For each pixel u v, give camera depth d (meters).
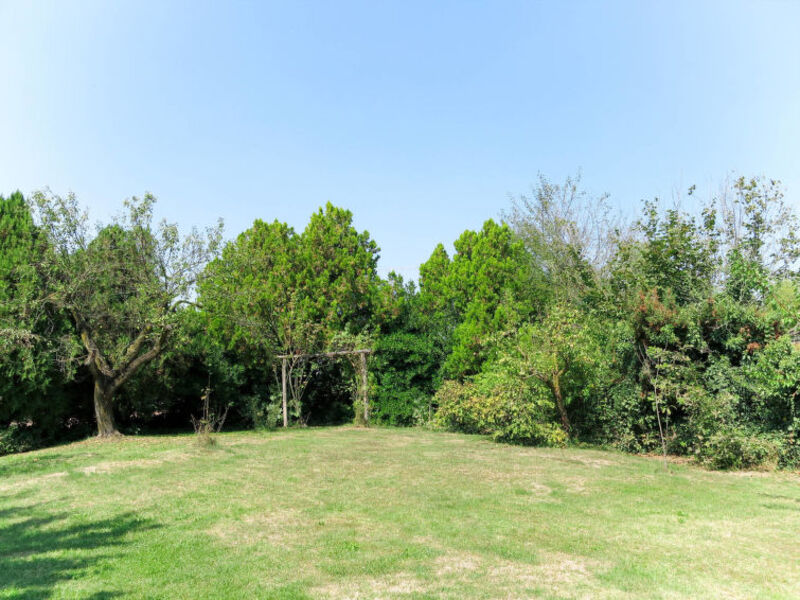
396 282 22.84
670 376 12.11
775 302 8.79
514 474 9.78
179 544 5.70
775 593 4.56
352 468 10.17
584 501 7.85
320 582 4.72
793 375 9.60
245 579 4.77
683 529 6.48
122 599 4.30
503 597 4.42
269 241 21.47
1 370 12.74
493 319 20.55
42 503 7.40
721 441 10.94
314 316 20.78
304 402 21.05
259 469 9.89
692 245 14.74
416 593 4.48
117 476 9.11
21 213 14.74
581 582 4.77
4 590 4.44
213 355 18.00
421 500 7.73
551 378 14.12
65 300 13.40
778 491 8.72
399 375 21.34
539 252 26.72
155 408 17.77
